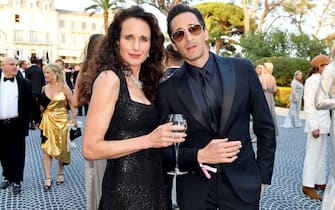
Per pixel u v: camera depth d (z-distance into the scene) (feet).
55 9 243.60
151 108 6.15
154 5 93.97
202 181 6.52
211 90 6.44
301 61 60.29
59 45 244.22
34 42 236.02
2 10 230.48
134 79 6.21
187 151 6.24
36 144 28.55
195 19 6.44
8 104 15.62
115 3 113.91
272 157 6.70
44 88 16.56
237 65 6.64
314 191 15.29
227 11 113.80
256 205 6.52
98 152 5.41
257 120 6.73
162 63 6.75
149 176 6.10
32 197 15.46
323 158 15.97
